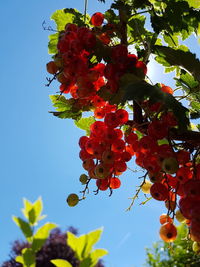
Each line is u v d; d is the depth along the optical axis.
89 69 0.24
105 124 0.25
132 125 0.25
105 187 0.26
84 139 0.27
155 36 0.27
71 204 0.26
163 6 0.31
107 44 0.27
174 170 0.21
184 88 0.28
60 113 0.29
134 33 0.30
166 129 0.22
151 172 0.23
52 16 0.32
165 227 0.23
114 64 0.24
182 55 0.25
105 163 0.24
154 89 0.21
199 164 0.22
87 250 0.12
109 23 0.28
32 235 0.13
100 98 0.26
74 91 0.27
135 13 0.30
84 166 0.26
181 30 0.30
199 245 0.23
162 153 0.22
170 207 0.23
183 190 0.21
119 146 0.25
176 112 0.20
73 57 0.24
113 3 0.28
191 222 0.19
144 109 0.24
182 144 0.23
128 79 0.22
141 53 0.28
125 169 0.25
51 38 0.32
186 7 0.29
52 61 0.26
